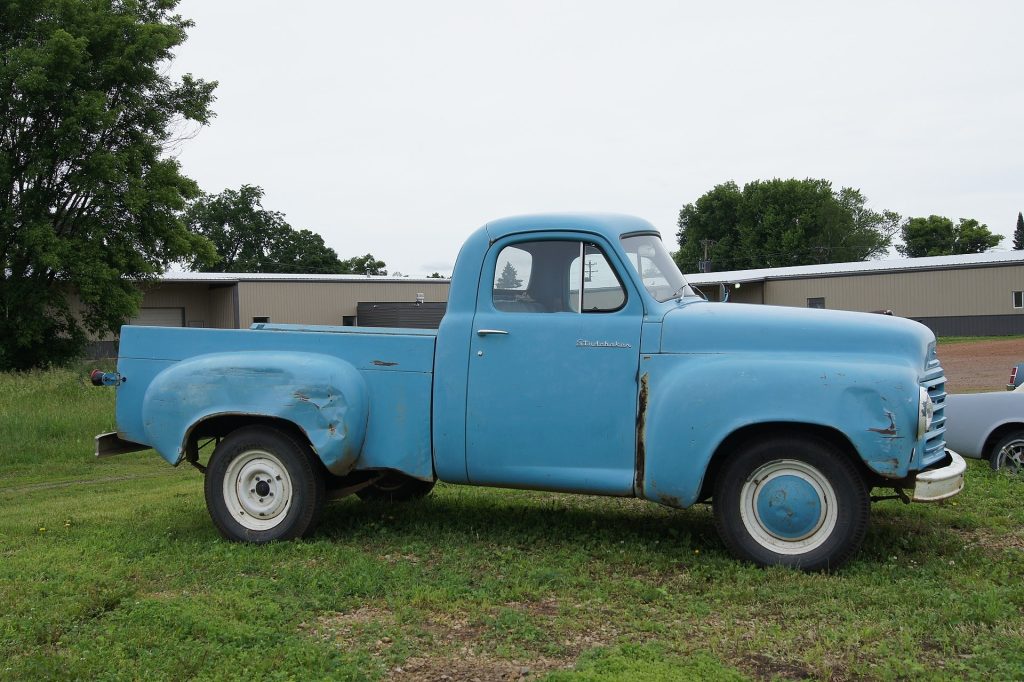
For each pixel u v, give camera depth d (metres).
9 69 28.09
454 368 5.61
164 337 6.14
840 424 4.77
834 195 88.88
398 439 5.72
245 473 5.85
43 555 5.52
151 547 5.68
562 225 5.54
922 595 4.42
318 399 5.56
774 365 4.95
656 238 5.91
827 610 4.26
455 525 6.18
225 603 4.44
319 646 3.86
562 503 6.99
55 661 3.64
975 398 7.84
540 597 4.57
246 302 44.09
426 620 4.23
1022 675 3.46
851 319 5.16
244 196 86.06
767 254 83.69
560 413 5.38
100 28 30.58
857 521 4.84
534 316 5.50
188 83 33.31
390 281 47.28
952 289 43.75
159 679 3.52
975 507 6.44
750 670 3.60
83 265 29.75
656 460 5.11
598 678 3.48
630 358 5.28
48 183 30.41
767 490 5.02
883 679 3.46
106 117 29.12
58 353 33.25
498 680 3.55
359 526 6.15
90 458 11.44
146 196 30.81
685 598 4.50
